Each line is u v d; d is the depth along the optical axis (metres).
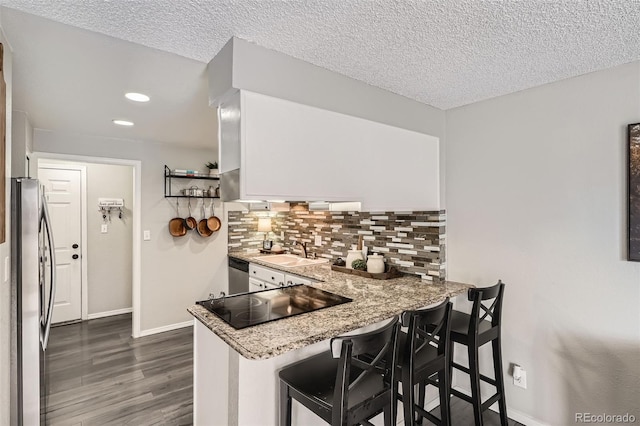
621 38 1.55
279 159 1.66
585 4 1.29
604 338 1.90
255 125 1.58
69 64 1.75
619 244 1.85
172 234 3.84
